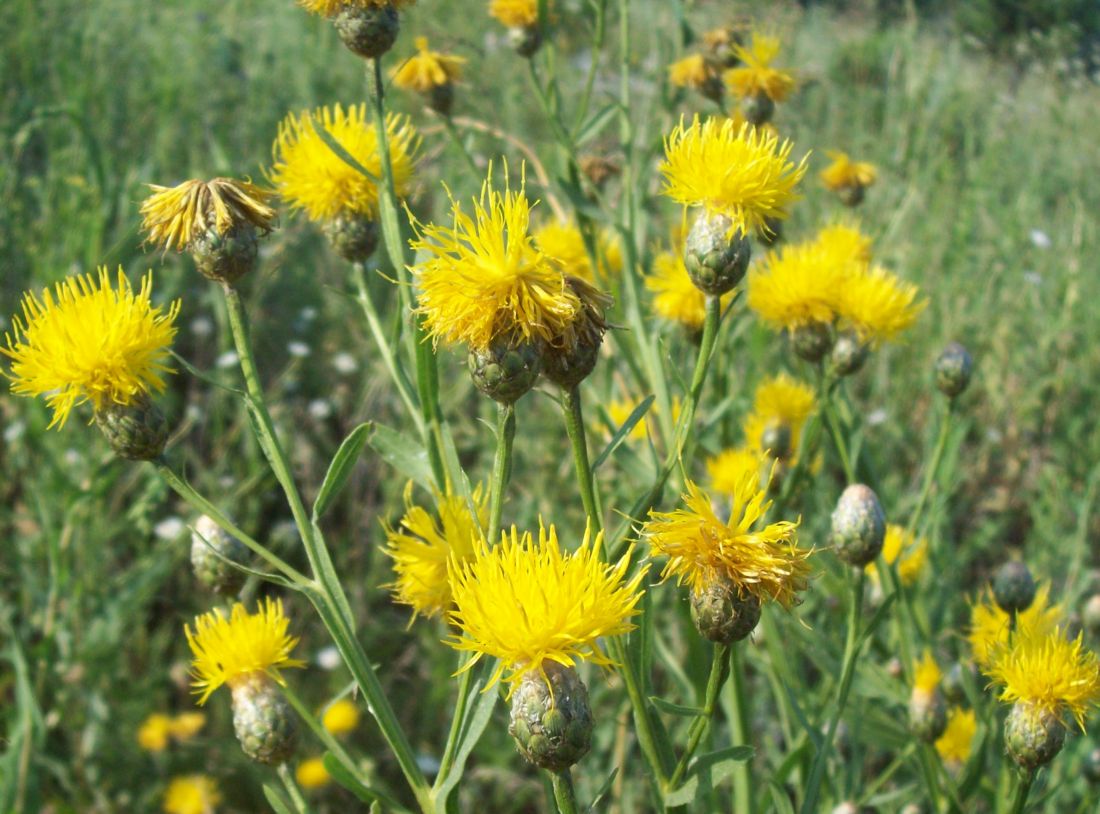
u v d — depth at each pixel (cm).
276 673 31
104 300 28
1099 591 60
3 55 83
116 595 58
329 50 109
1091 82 129
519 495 63
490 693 27
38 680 53
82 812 52
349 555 62
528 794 54
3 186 67
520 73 101
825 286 39
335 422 74
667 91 52
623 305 47
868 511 32
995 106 111
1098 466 59
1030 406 76
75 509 53
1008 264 88
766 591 25
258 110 97
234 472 68
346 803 55
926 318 80
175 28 104
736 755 26
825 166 97
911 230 89
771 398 43
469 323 24
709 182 28
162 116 88
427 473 33
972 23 124
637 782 52
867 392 78
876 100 110
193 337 76
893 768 40
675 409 43
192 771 55
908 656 41
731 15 58
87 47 89
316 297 80
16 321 28
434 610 31
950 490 48
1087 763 43
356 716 57
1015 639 32
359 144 34
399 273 31
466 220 25
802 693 43
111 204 69
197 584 63
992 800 41
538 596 21
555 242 45
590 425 49
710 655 40
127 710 55
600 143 58
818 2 123
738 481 25
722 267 28
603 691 53
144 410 28
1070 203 103
